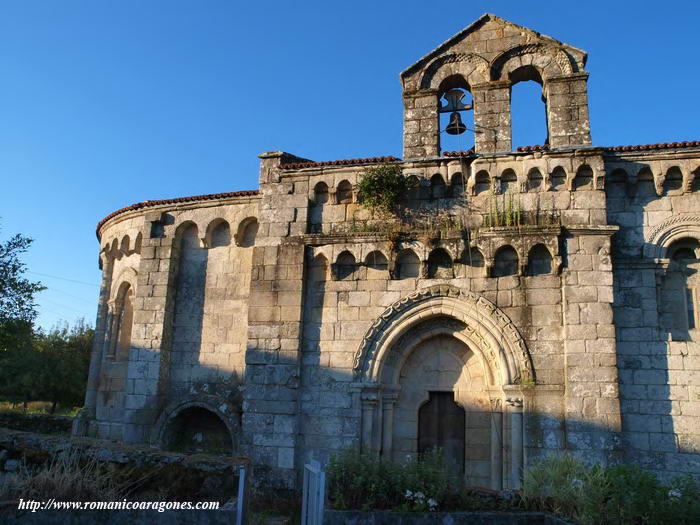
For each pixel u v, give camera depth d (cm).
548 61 1695
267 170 1856
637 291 1530
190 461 1084
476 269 1614
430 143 1727
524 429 1466
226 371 1922
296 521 1424
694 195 1548
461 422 1628
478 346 1600
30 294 2914
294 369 1659
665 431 1432
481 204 1652
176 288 2045
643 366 1481
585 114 1630
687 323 1507
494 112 1702
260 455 1622
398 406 1669
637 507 973
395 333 1636
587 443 1406
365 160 1766
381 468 1191
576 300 1503
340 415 1617
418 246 1653
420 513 1048
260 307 1731
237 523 889
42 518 880
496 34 1753
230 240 2025
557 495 1081
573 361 1466
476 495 1145
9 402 4306
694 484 1048
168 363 1980
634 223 1568
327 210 1783
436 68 1789
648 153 1570
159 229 2086
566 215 1571
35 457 1123
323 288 1723
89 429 2175
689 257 1557
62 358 4291
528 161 1622
